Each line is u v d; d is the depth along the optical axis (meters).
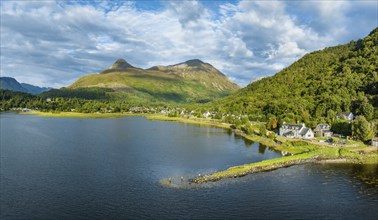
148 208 71.12
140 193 80.75
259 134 191.25
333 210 70.81
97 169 104.69
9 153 128.88
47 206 72.19
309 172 101.06
